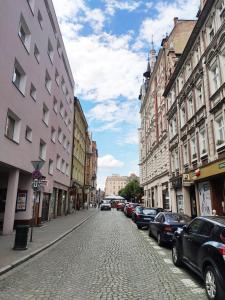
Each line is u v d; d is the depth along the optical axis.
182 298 5.62
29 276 7.22
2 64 14.27
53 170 27.39
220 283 5.11
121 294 5.80
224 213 15.88
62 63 31.28
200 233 6.77
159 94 37.50
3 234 15.28
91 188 75.88
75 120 43.28
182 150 24.70
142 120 56.38
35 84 20.38
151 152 43.94
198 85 20.23
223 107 15.72
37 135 21.09
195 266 6.64
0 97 14.05
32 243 12.38
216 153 16.72
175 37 31.02
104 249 11.37
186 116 23.14
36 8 20.31
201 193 19.34
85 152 59.66
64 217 30.81
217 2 16.89
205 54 18.64
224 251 5.27
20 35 17.42
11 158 15.62
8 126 16.22
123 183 183.38
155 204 40.06
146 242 13.48
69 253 10.51
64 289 6.12
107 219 29.61
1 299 5.47
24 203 19.20
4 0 14.39
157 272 7.70
